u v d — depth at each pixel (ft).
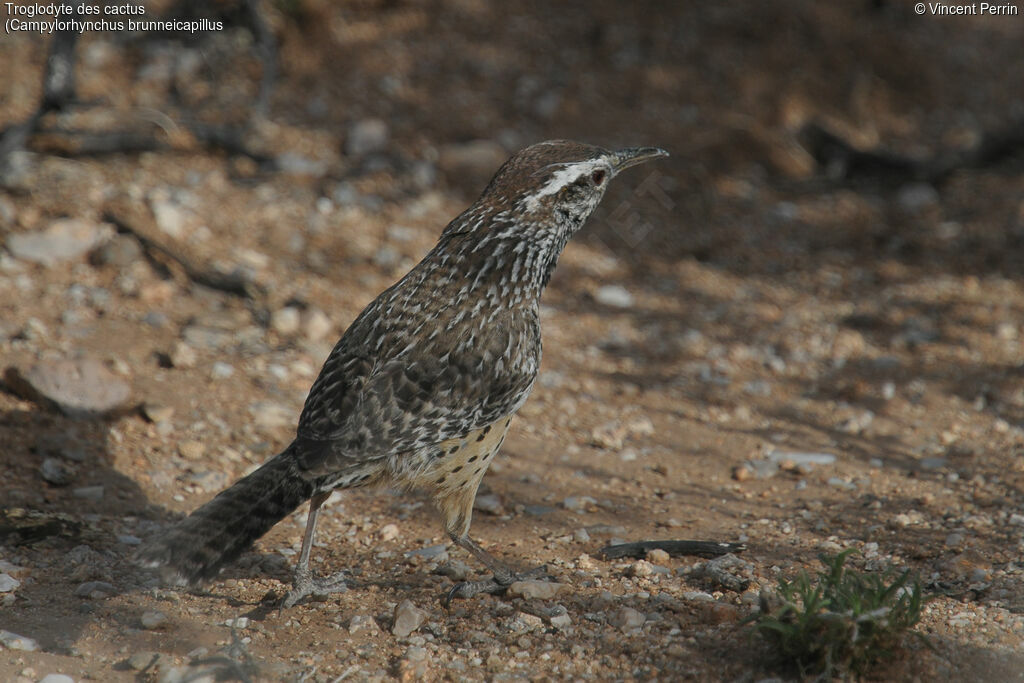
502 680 20.56
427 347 23.26
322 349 37.88
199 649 21.31
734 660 21.11
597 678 20.71
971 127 60.23
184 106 53.06
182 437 31.81
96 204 43.37
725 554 26.63
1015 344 40.81
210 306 39.32
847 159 56.13
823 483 31.53
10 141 45.83
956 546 26.84
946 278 46.21
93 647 21.40
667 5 64.85
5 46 54.54
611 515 29.37
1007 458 32.94
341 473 22.38
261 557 26.40
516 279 24.47
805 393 37.99
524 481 31.32
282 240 44.19
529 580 24.71
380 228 46.16
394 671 20.81
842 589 20.58
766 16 64.90
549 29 62.08
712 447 34.04
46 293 38.22
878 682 20.01
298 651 21.58
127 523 27.35
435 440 23.00
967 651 21.17
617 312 43.50
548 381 38.04
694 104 57.93
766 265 47.75
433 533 28.12
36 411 31.78
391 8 61.87
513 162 25.35
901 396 37.63
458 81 57.62
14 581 23.68
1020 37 69.51
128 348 35.91
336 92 55.83
